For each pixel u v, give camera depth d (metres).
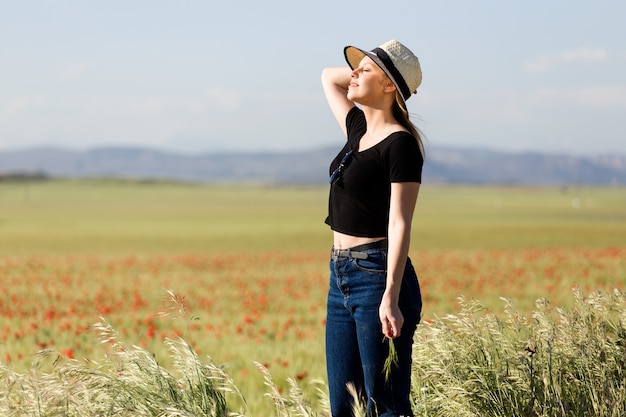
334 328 4.12
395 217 3.83
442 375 4.51
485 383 4.29
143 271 28.23
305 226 74.38
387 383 3.95
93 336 11.54
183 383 4.16
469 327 4.54
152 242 52.16
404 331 3.93
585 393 4.33
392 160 3.86
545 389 4.26
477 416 4.09
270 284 23.34
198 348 10.52
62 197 196.12
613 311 5.08
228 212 111.06
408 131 4.10
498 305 15.90
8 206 132.25
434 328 4.70
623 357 4.50
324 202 172.75
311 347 10.76
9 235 58.38
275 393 4.30
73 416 3.72
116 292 20.98
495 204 163.38
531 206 153.25
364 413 3.98
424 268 27.28
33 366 3.75
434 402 4.39
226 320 14.44
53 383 3.84
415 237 55.84
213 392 4.10
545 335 4.65
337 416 4.21
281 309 17.08
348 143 4.28
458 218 91.50
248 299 17.59
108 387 3.94
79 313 16.02
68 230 65.56
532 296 18.11
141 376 4.08
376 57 3.97
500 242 50.78
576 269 25.86
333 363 4.15
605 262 28.69
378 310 3.90
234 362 9.58
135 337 12.23
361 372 4.14
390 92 4.05
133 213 104.75
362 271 3.93
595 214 109.75
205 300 17.33
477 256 32.94
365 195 3.93
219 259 34.00
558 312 4.86
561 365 4.50
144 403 3.89
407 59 4.01
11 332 12.34
